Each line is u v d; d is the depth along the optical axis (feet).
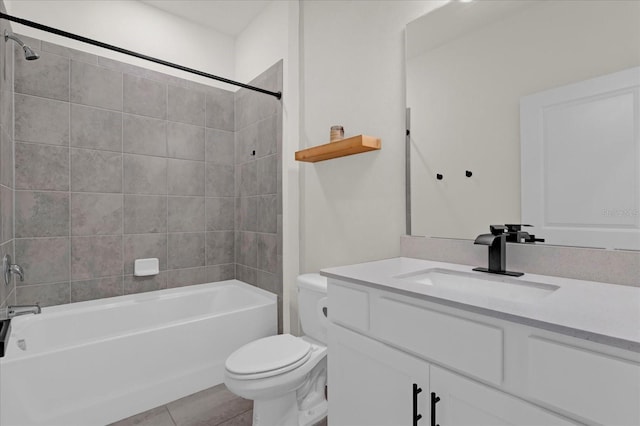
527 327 2.43
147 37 8.63
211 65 9.75
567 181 3.77
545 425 2.32
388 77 5.85
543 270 3.97
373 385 3.63
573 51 3.73
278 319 8.25
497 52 4.40
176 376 6.55
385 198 5.89
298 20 7.98
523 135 4.14
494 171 4.42
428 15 5.19
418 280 4.31
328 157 6.88
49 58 7.26
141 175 8.48
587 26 3.63
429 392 3.06
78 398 5.50
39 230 7.14
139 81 8.46
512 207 4.24
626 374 1.99
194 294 8.80
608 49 3.49
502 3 4.36
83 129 7.67
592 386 2.12
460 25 4.80
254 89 7.94
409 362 3.24
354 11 6.50
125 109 8.25
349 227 6.61
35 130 7.08
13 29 6.82
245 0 8.56
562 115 3.81
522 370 2.46
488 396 2.63
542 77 3.98
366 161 6.24
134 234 8.38
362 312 3.72
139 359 6.13
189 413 6.11
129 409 5.99
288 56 7.94
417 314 3.15
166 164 8.87
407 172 5.49
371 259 6.16
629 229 3.36
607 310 2.55
